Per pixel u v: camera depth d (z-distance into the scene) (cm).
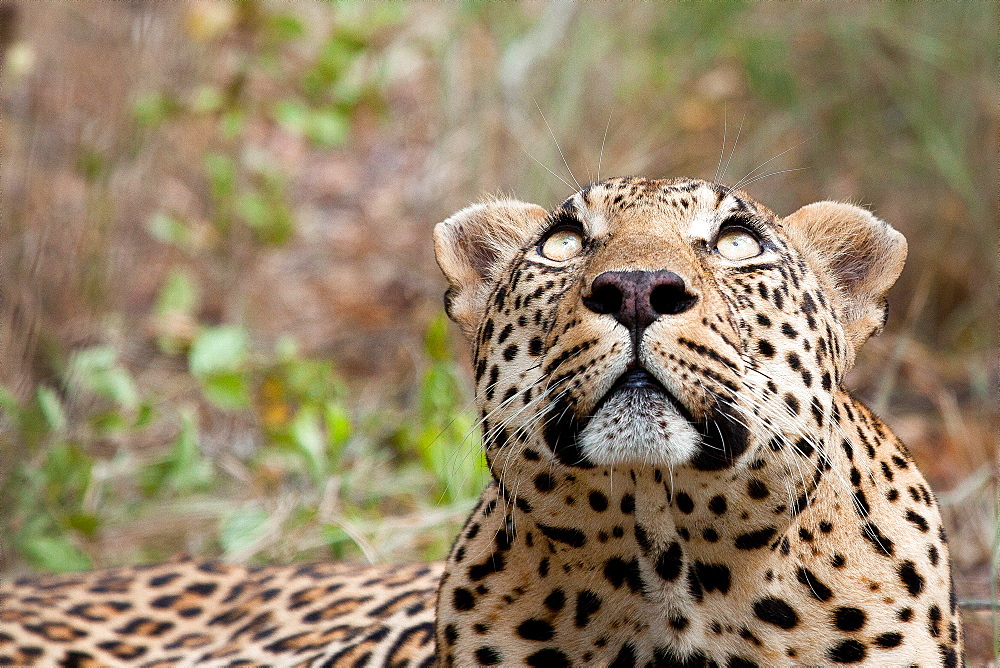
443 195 1471
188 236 1345
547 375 575
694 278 565
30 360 1116
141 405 1083
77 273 1208
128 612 843
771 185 1476
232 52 1428
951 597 634
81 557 972
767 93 1473
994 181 1374
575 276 602
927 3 1418
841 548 600
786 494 581
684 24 1515
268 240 1394
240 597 848
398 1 1534
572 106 1416
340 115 1373
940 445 1216
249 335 1376
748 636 600
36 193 1226
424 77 1717
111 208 1250
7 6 1332
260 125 1759
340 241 1570
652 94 1503
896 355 1169
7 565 1002
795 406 589
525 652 617
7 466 1008
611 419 556
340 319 1458
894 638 600
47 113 1295
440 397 1049
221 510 1062
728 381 559
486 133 1437
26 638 808
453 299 720
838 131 1470
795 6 1504
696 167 1477
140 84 1321
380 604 787
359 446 1119
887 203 1442
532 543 613
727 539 587
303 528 981
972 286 1372
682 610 600
